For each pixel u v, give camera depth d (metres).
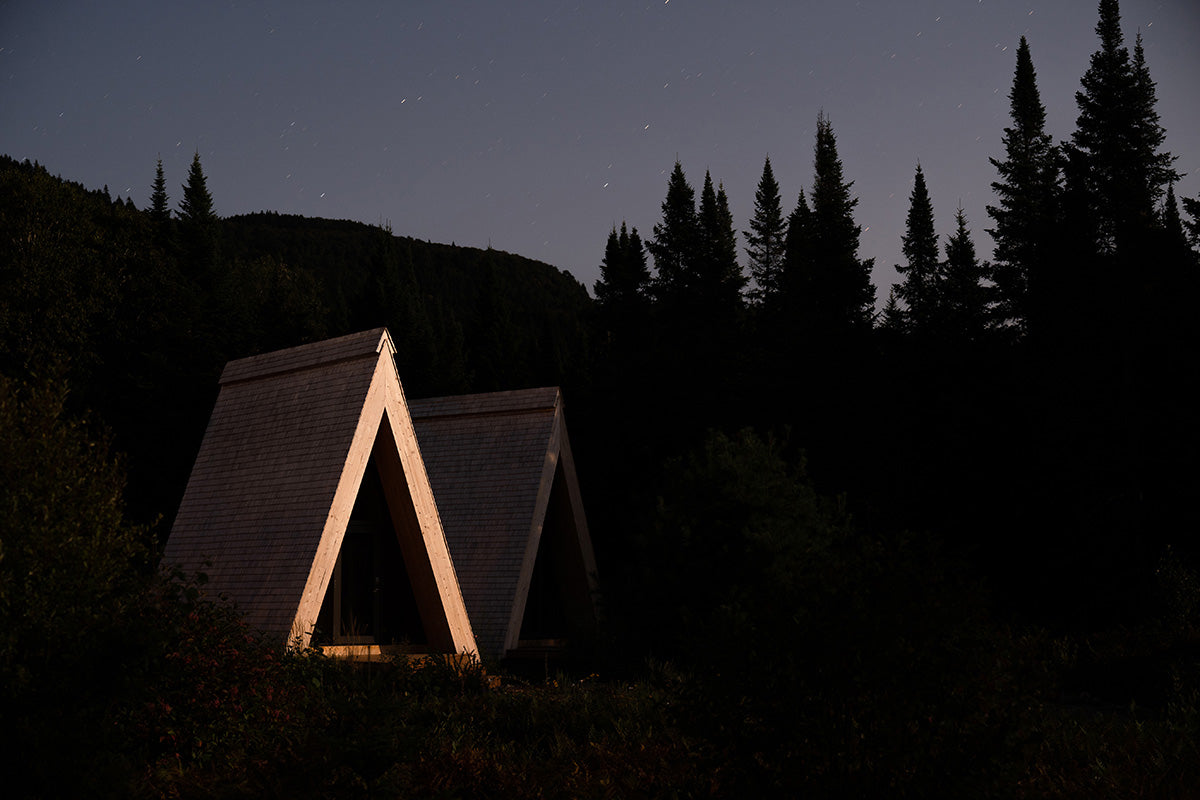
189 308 41.91
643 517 19.72
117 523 8.77
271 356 21.12
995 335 33.53
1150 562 29.39
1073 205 33.16
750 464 18.31
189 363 39.41
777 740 5.71
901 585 5.79
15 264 40.69
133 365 40.22
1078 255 31.86
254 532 17.47
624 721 10.55
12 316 39.84
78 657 6.43
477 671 15.31
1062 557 28.94
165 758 8.68
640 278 45.19
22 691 6.08
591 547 23.84
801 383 34.09
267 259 79.62
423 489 17.94
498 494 22.97
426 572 17.80
